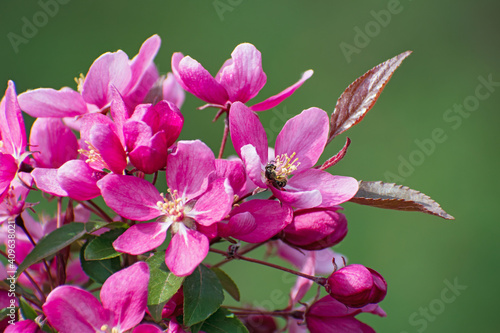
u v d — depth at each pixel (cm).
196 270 55
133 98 59
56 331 56
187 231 55
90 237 57
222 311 56
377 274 57
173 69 59
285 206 56
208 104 59
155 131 55
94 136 54
